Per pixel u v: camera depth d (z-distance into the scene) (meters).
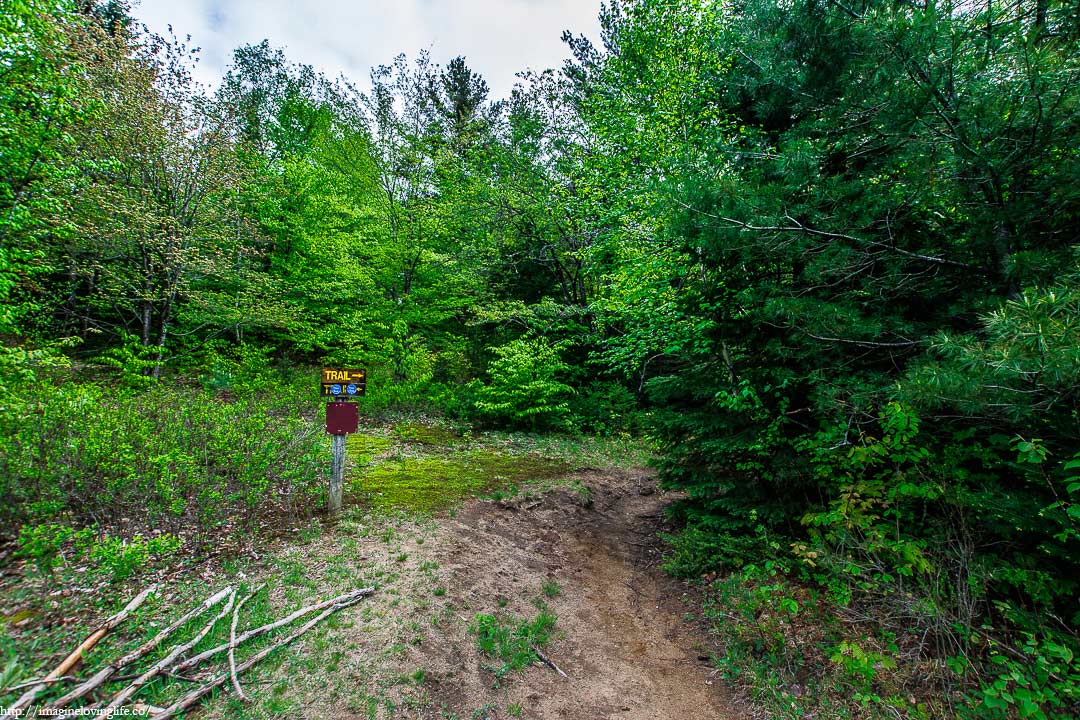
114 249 10.72
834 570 3.67
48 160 7.68
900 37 3.15
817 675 3.56
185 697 2.66
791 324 4.03
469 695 3.23
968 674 3.18
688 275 6.52
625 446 11.19
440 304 14.01
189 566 3.98
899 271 3.87
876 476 3.79
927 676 3.28
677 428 5.66
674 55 8.63
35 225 8.24
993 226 3.40
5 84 6.82
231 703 2.73
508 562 5.14
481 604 4.22
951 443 3.63
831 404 3.70
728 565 5.06
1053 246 3.26
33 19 6.77
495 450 9.63
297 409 9.38
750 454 5.10
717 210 3.96
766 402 5.08
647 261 7.66
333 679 3.02
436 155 13.50
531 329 14.11
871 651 3.56
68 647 2.88
